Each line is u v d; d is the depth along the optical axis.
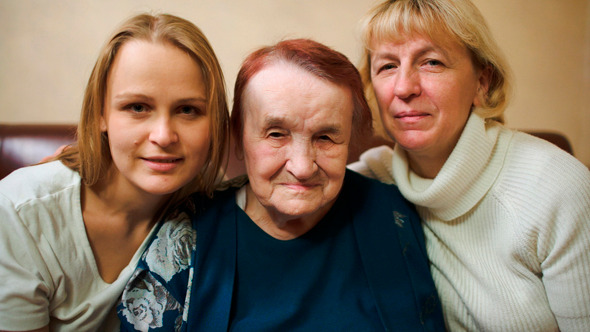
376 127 0.92
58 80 1.40
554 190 0.65
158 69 0.57
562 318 0.68
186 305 0.63
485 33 0.70
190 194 0.76
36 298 0.61
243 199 0.73
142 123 0.59
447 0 0.66
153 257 0.64
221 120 0.67
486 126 0.76
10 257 0.59
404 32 0.67
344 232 0.73
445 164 0.71
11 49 1.37
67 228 0.65
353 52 1.47
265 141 0.61
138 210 0.70
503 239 0.69
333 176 0.63
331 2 1.43
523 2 1.57
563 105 1.68
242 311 0.65
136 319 0.63
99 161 0.64
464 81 0.69
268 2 1.41
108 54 0.59
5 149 1.11
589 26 1.62
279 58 0.60
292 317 0.63
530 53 1.62
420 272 0.72
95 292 0.69
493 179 0.71
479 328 0.71
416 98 0.69
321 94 0.59
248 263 0.68
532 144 0.72
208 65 0.62
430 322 0.69
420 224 0.80
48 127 1.16
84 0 1.35
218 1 1.39
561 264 0.65
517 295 0.67
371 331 0.64
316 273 0.68
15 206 0.60
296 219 0.69
